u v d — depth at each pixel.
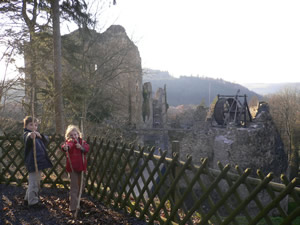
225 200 2.60
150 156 3.57
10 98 8.06
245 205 2.42
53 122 12.60
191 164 2.97
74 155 3.96
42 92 12.84
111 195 4.25
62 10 11.27
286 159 23.89
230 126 21.55
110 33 23.48
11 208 4.11
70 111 14.89
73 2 11.27
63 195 4.75
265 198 16.38
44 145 4.21
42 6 10.52
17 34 8.14
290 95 41.50
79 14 11.61
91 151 4.81
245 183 2.43
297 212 2.04
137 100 31.45
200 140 22.06
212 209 2.72
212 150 21.92
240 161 20.69
